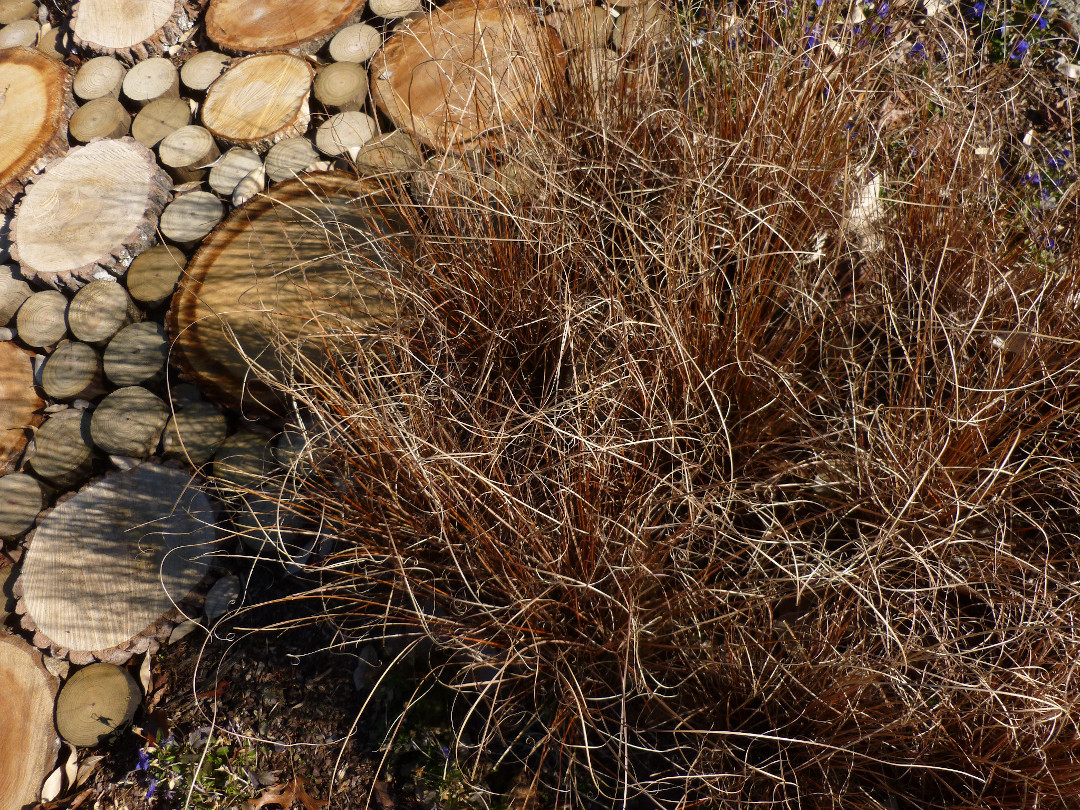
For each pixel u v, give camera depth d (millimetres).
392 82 1727
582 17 1617
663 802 1350
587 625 1390
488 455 1396
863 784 1337
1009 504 1379
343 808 1388
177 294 1620
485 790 1366
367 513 1440
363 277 1534
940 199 1470
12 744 1452
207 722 1438
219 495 1528
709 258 1423
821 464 1420
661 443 1399
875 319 1488
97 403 1625
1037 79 1641
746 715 1364
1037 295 1411
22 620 1486
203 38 1854
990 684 1296
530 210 1474
